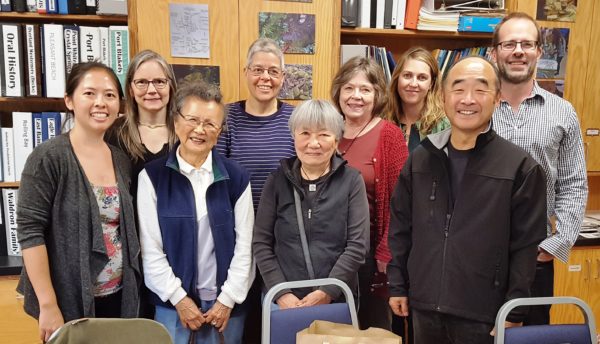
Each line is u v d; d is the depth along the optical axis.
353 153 1.96
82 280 1.43
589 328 1.28
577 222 1.78
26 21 2.30
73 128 1.52
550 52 2.51
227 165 1.68
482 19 2.47
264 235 1.66
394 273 1.62
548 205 1.80
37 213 1.40
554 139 1.75
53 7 2.15
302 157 1.59
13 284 2.11
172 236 1.57
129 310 1.55
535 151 1.76
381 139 1.94
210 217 1.59
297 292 1.60
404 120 2.29
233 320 1.67
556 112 1.76
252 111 2.04
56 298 1.45
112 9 2.15
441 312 1.43
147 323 1.17
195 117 1.51
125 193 1.54
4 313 2.11
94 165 1.50
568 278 2.53
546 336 1.25
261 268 1.62
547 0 2.47
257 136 1.97
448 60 2.55
